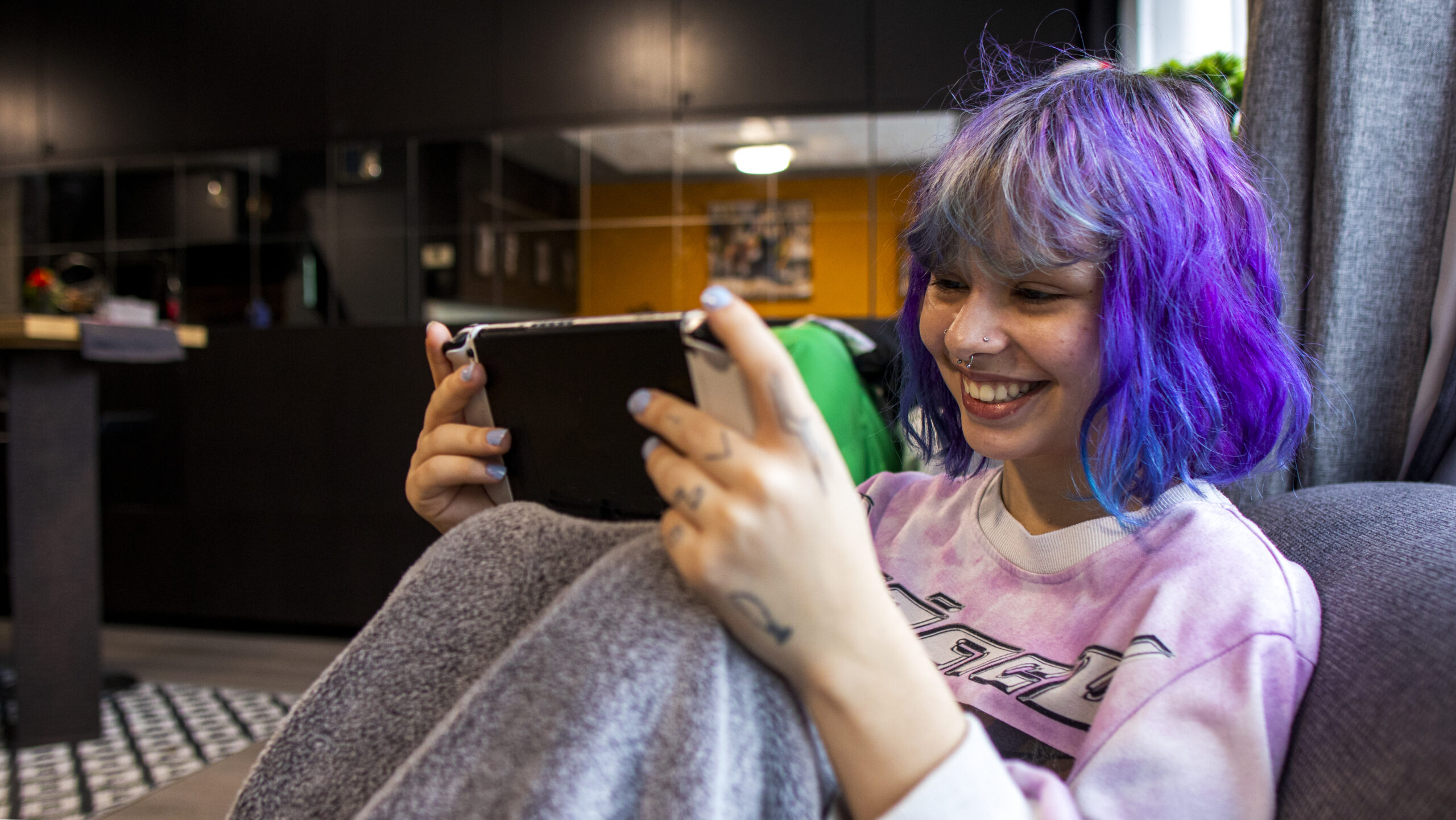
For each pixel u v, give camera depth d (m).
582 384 0.45
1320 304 0.89
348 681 0.46
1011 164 0.49
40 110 4.33
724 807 0.35
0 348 2.21
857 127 4.06
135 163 4.36
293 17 4.15
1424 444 0.85
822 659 0.36
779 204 4.26
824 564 0.35
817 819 0.37
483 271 4.36
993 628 0.56
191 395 3.27
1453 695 0.36
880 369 1.38
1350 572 0.52
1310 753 0.42
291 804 0.45
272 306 4.38
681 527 0.36
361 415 3.15
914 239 0.56
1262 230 0.54
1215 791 0.41
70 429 2.28
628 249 4.45
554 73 4.00
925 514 0.67
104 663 2.96
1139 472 0.52
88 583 2.30
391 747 0.45
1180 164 0.51
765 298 4.29
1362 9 0.87
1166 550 0.50
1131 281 0.48
